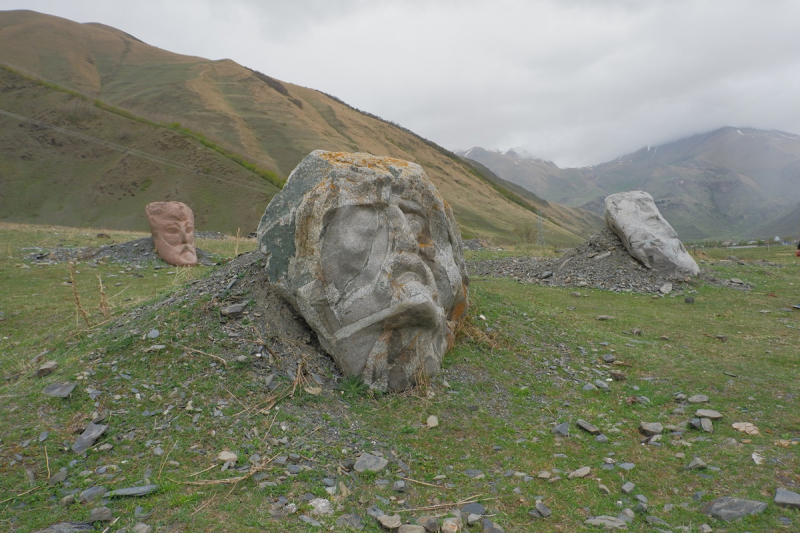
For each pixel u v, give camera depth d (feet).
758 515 12.01
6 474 13.24
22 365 20.51
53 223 155.84
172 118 226.38
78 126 197.67
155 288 36.37
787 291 40.47
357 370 19.17
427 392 19.35
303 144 231.30
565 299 39.37
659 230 45.39
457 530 11.85
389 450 15.60
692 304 37.50
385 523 12.04
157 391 17.26
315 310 19.65
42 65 279.08
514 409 19.08
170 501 12.42
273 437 15.48
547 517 12.67
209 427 15.78
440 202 23.24
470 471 14.83
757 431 16.49
